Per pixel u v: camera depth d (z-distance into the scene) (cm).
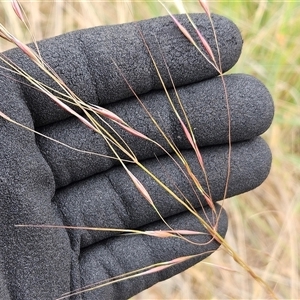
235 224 33
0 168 19
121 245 22
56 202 21
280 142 33
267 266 31
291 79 33
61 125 21
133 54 20
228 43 21
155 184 22
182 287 32
